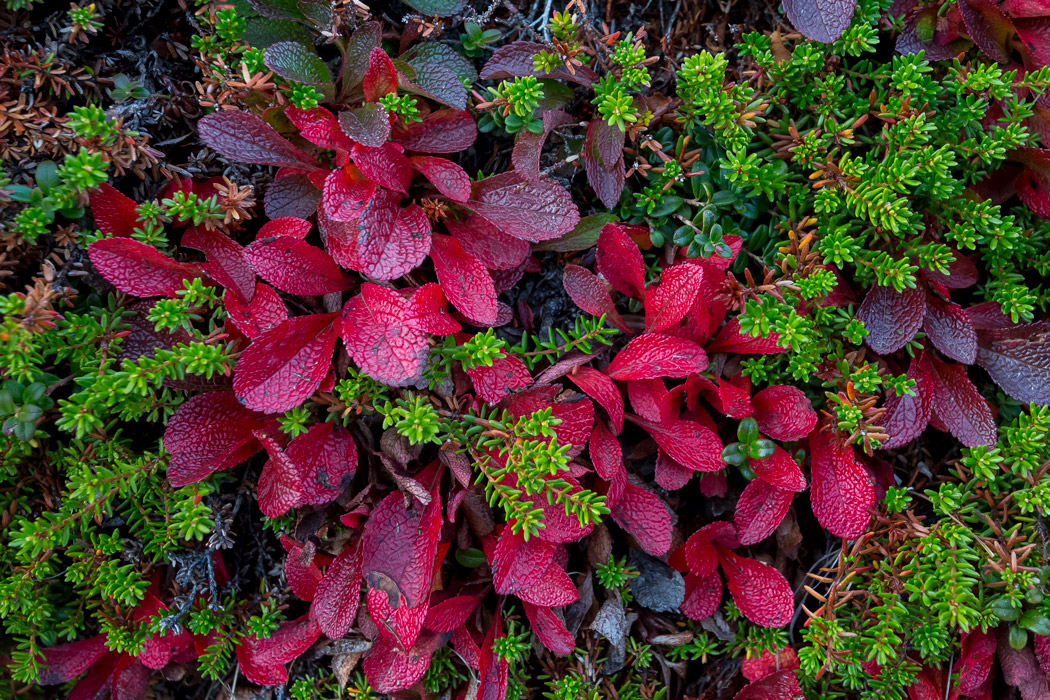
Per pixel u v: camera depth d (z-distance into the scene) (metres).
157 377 0.26
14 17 0.28
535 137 0.29
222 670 0.30
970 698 0.31
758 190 0.30
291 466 0.27
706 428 0.29
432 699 0.30
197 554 0.29
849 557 0.29
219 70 0.28
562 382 0.30
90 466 0.28
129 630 0.29
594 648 0.31
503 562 0.28
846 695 0.31
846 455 0.29
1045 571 0.29
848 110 0.30
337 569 0.29
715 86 0.29
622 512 0.30
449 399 0.28
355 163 0.27
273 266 0.27
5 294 0.28
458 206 0.29
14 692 0.30
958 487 0.30
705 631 0.31
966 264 0.31
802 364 0.29
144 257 0.27
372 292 0.28
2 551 0.28
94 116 0.26
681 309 0.28
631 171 0.30
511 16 0.31
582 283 0.29
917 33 0.31
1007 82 0.29
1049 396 0.30
